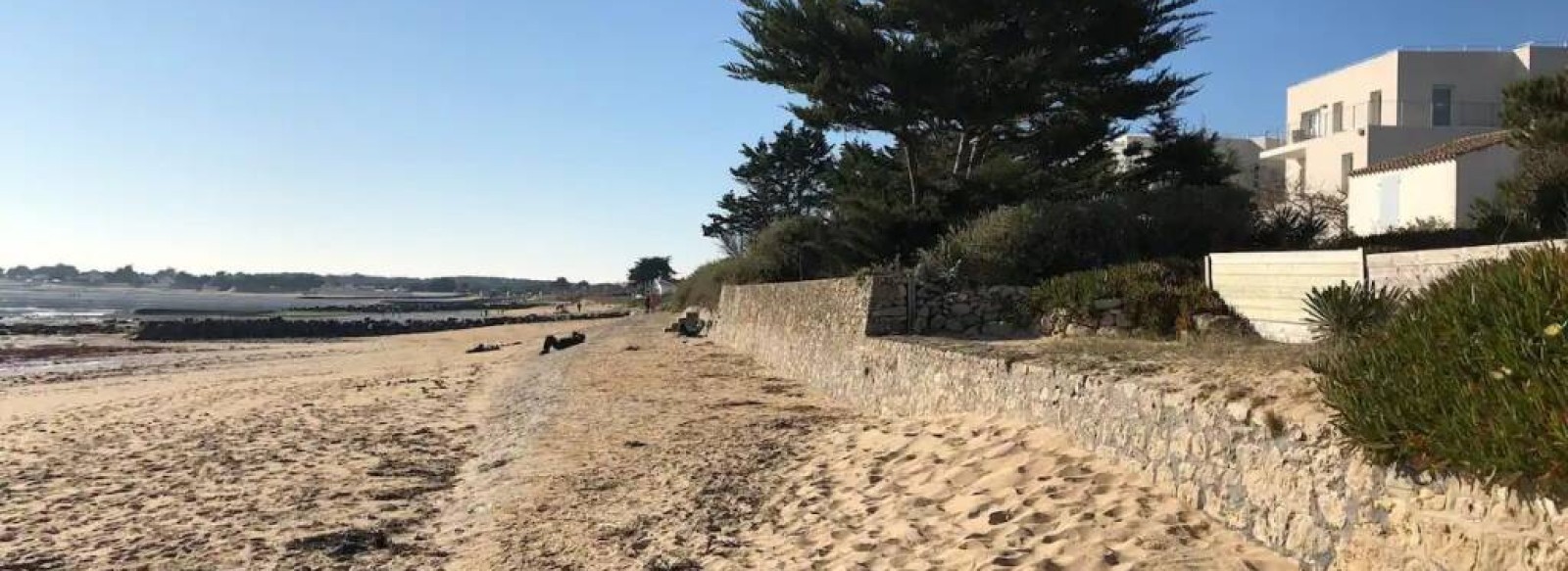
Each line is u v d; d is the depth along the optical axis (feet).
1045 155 89.25
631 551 25.72
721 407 52.95
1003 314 53.06
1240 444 20.11
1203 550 19.19
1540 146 51.34
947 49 75.77
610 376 73.20
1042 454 28.09
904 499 27.48
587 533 27.76
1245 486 19.76
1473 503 13.74
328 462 40.93
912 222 77.87
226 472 39.06
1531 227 50.96
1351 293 32.60
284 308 464.24
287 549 27.40
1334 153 115.03
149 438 49.01
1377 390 16.22
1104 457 26.27
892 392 47.03
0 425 56.65
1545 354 14.17
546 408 55.21
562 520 29.43
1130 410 25.08
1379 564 15.56
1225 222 63.82
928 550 22.56
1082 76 82.12
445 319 318.86
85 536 29.30
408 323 265.13
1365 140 109.81
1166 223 62.85
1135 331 45.01
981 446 30.83
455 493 35.14
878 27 82.94
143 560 26.63
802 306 71.05
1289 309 39.29
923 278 56.18
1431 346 16.49
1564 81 49.70
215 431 50.67
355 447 44.83
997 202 78.07
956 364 39.27
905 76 74.33
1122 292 47.62
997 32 79.05
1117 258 60.85
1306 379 20.24
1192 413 22.08
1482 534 13.42
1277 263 40.24
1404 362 16.90
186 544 28.30
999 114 78.84
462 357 121.70
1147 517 21.45
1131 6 79.41
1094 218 62.39
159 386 86.74
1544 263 16.69
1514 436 12.86
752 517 28.68
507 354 120.67
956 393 38.91
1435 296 18.53
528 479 35.53
